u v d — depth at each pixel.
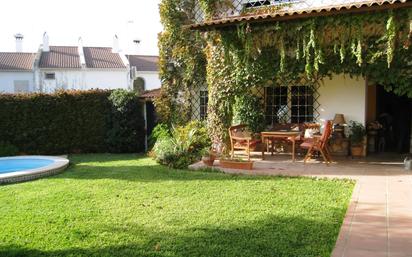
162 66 15.07
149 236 5.20
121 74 38.53
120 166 11.28
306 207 6.34
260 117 12.51
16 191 8.09
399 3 8.41
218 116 12.17
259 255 4.49
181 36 14.58
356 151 11.62
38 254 4.71
